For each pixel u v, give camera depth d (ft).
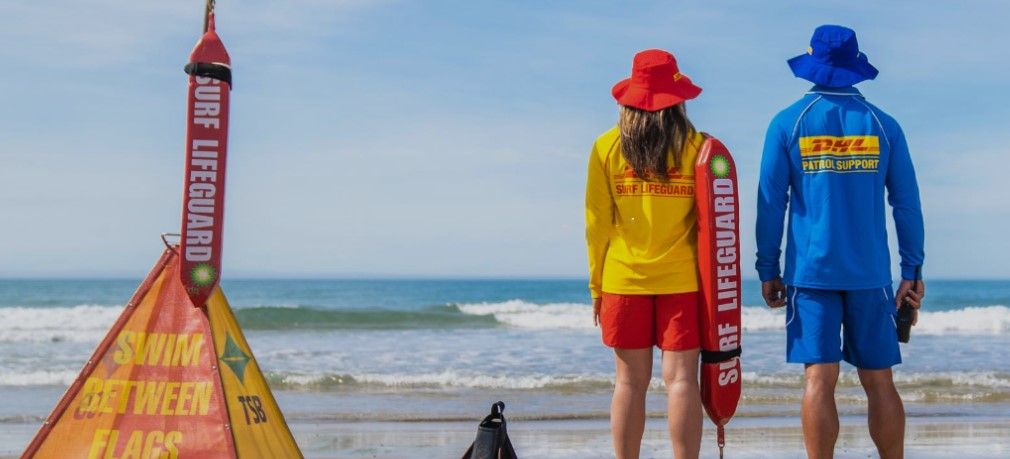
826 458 13.69
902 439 14.02
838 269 13.47
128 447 12.21
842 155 13.53
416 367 49.16
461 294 207.10
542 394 36.11
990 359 53.21
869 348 13.83
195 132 12.57
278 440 12.98
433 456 20.80
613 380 40.06
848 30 13.85
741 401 33.42
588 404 32.99
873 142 13.55
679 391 13.16
